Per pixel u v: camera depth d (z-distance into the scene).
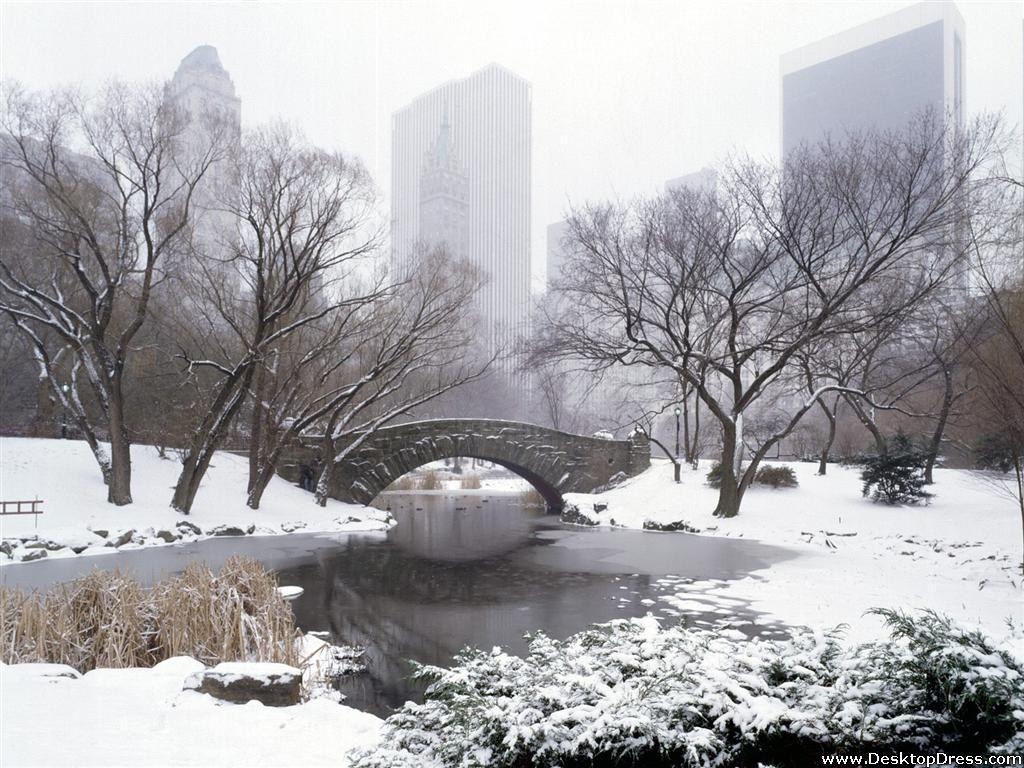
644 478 35.00
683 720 4.01
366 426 32.66
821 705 3.96
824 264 25.45
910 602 13.17
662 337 35.16
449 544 23.39
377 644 11.00
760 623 11.88
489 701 4.13
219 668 7.28
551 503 38.62
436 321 31.42
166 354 32.06
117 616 8.91
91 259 31.19
